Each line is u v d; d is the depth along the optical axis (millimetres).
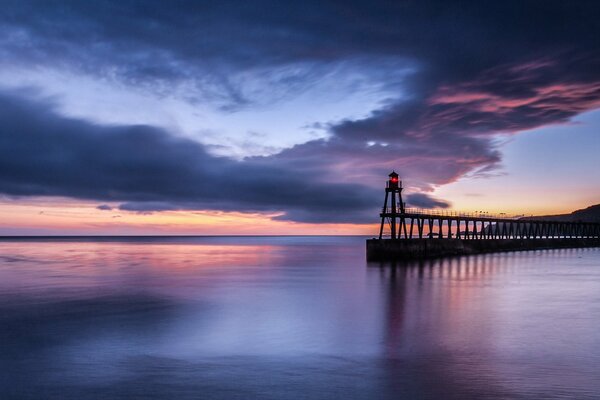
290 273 45656
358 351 16297
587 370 14180
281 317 22344
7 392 12648
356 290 31891
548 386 12867
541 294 29734
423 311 23766
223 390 12703
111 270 49375
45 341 17859
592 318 21844
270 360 15289
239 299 28172
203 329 19797
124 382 13312
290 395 12359
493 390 12578
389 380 13398
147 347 16938
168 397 12266
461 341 17625
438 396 12250
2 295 30062
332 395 12352
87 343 17516
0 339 18188
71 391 12688
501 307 24875
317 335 18672
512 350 16344
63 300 27906
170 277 41906
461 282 36219
